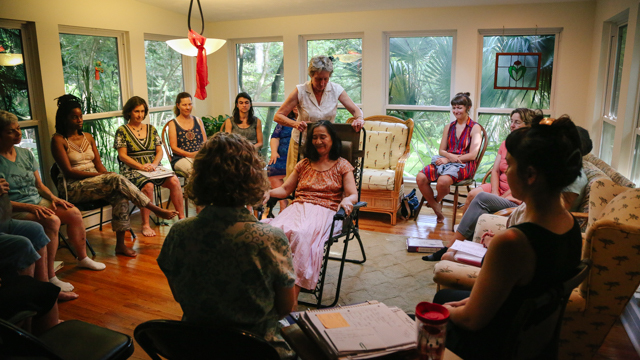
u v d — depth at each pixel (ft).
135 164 12.70
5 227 8.13
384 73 16.38
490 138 15.74
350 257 11.24
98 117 13.79
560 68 14.29
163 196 16.01
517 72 14.96
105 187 11.03
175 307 8.75
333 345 3.64
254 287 3.98
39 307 6.24
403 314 4.17
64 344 4.93
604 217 6.66
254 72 18.19
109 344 4.96
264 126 18.52
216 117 18.69
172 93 16.99
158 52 16.08
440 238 12.51
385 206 13.69
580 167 3.69
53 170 11.51
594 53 13.57
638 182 10.28
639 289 7.95
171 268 4.06
